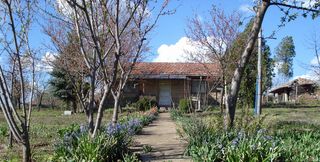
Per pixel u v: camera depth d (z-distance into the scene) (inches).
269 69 1716.3
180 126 682.2
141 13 494.0
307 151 348.2
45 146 504.1
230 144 331.3
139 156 419.8
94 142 362.9
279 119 812.0
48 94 1571.1
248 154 303.0
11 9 305.4
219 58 928.3
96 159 349.4
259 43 865.5
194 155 354.6
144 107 1355.8
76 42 499.2
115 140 394.6
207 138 409.7
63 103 1592.0
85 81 538.9
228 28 999.6
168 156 433.7
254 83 1141.7
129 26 549.0
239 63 481.1
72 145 390.6
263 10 474.0
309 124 708.7
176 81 1578.5
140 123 748.6
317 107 1396.4
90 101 396.2
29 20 339.0
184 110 1122.0
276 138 377.7
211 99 1370.6
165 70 1558.8
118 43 371.2
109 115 1138.7
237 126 417.7
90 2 357.4
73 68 538.6
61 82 1433.3
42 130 688.4
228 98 470.3
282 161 307.4
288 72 3085.6
